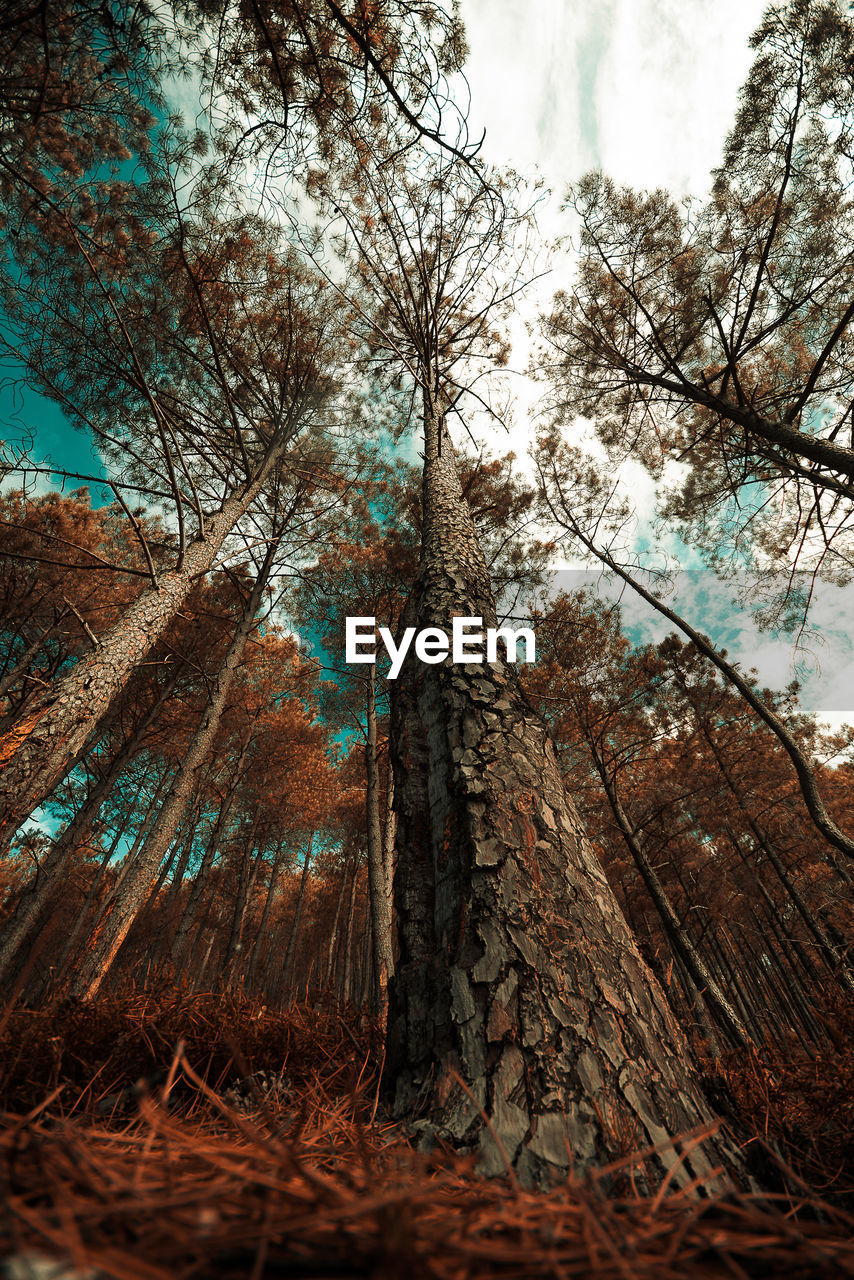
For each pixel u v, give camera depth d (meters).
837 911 7.35
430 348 5.78
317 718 12.12
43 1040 1.29
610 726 7.66
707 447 6.93
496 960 1.12
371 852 6.64
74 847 7.24
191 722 9.23
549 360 7.20
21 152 4.48
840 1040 1.49
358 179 4.72
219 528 5.98
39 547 7.21
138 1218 0.37
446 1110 0.92
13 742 3.54
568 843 1.39
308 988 2.18
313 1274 0.35
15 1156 0.43
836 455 4.48
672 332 6.03
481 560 2.75
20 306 5.45
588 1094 0.90
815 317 5.60
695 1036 1.76
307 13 2.70
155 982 1.87
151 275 5.81
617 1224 0.44
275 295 6.54
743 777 8.02
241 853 12.20
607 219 5.86
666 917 6.32
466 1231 0.42
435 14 2.70
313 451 8.07
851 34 4.14
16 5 2.95
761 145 4.80
